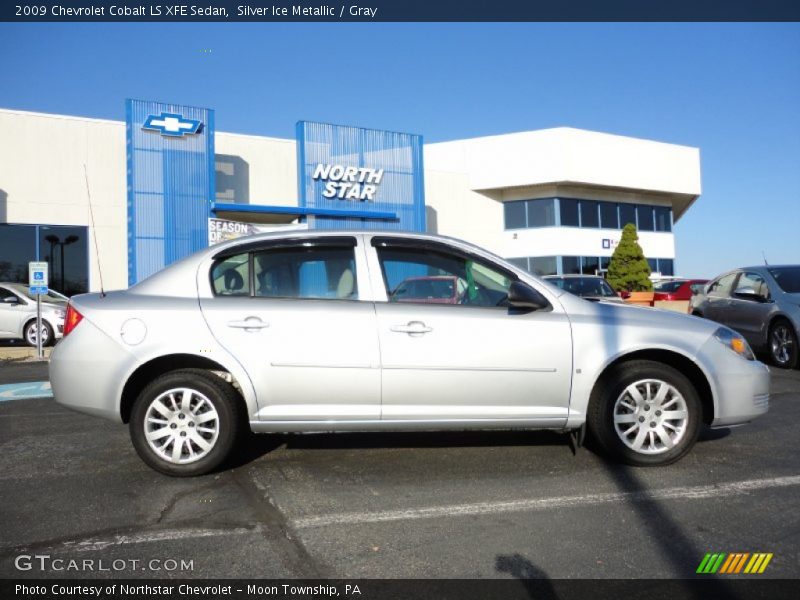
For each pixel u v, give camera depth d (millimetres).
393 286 4355
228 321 4156
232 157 19625
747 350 4543
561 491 3902
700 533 3264
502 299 4375
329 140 20109
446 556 3020
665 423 4332
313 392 4141
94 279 17469
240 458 4645
